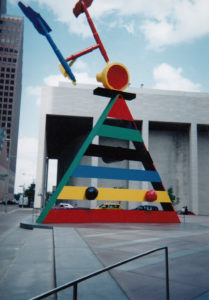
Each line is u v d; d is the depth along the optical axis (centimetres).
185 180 5872
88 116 5400
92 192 1789
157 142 6050
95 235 1155
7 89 12500
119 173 1936
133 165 5656
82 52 1964
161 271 564
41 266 655
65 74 1898
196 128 5606
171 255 736
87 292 427
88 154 1881
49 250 853
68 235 1116
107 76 1983
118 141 5862
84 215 1816
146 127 5469
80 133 6600
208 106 5691
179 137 6084
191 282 489
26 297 448
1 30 12912
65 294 418
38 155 5200
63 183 1750
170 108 5600
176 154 6006
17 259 730
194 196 5416
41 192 4912
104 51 2033
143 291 436
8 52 12781
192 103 5669
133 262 644
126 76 2059
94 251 779
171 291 438
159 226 1723
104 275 528
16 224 1977
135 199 1967
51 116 5475
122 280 497
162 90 6144
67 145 7725
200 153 6059
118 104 2020
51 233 1309
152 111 5538
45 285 514
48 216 1709
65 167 7638
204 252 786
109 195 1880
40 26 1864
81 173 1809
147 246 880
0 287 500
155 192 2000
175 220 2103
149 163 2075
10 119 12312
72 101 5397
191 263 642
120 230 1384
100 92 2003
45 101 5350
